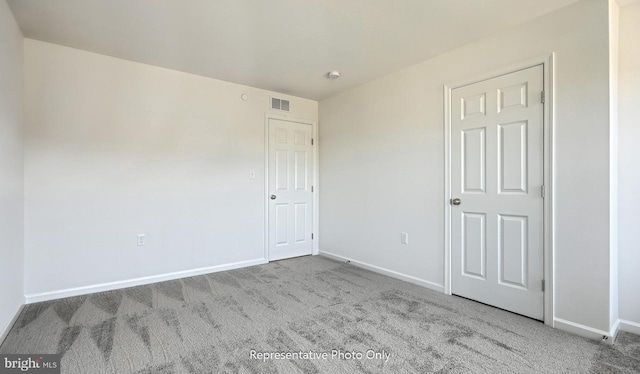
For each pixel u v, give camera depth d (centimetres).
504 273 252
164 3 215
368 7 220
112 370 171
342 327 222
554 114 223
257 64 324
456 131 285
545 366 175
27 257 263
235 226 383
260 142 405
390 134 351
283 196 429
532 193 235
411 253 327
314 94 430
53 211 275
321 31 256
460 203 282
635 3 214
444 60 296
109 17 233
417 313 246
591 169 208
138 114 318
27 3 213
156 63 321
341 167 421
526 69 238
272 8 222
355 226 397
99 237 296
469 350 192
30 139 265
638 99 214
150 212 324
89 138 292
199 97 356
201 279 337
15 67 236
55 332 213
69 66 283
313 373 169
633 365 176
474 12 226
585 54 210
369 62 318
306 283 323
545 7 219
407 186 331
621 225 220
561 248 220
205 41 273
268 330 218
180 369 172
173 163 338
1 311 200
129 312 247
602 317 203
